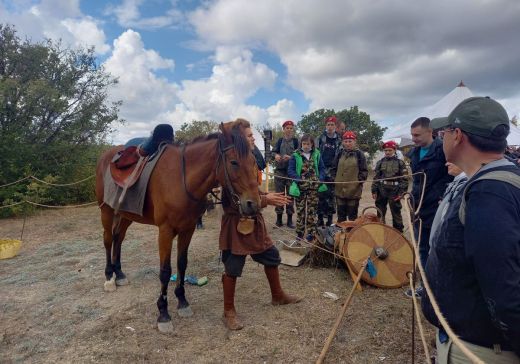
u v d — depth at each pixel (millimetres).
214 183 3385
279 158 7055
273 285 3969
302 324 3621
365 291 4410
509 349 1429
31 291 4559
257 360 3066
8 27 10430
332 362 3027
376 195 6262
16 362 3086
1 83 9375
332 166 6457
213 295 4328
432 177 3801
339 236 4949
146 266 5391
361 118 23703
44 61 10727
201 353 3170
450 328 1452
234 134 3168
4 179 9617
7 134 9766
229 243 3520
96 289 4570
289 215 7723
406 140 9055
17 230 7973
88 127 11258
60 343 3363
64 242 6918
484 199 1326
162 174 3525
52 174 10688
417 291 4309
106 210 4516
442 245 1497
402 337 3377
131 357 3115
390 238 4602
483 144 1460
